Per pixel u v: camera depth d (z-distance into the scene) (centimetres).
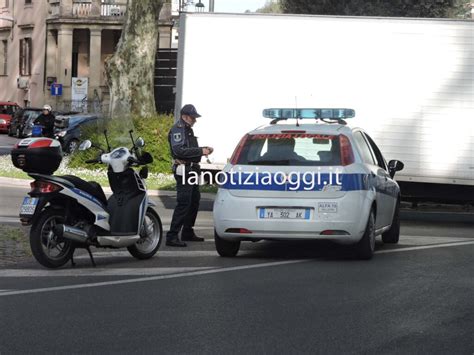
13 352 707
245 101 1945
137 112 3186
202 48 1955
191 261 1219
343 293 968
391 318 842
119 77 3188
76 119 3716
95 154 2780
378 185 1298
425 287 1013
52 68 6488
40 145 1104
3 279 1053
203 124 1959
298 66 1928
